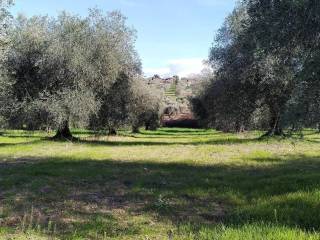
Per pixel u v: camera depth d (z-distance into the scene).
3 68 31.38
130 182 14.09
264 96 33.84
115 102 38.72
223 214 9.59
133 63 38.88
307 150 26.58
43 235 7.81
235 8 33.78
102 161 20.38
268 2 12.53
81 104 32.94
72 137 37.66
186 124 94.69
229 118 36.69
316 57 10.72
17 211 9.84
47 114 33.47
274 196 10.43
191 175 15.70
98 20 36.59
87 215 9.56
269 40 12.16
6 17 27.22
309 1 10.79
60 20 35.69
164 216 9.48
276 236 6.47
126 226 8.60
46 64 33.91
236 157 22.44
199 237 7.00
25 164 18.81
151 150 27.56
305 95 11.05
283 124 11.35
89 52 35.00
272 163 19.55
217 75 36.22
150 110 62.91
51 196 11.60
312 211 8.59
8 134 51.72
